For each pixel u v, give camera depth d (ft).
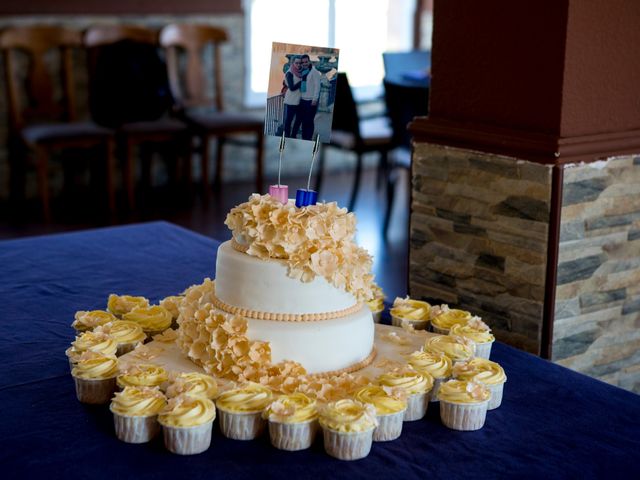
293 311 5.30
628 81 6.73
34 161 16.71
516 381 5.77
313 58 5.43
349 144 16.52
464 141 7.02
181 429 4.61
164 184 18.72
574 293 6.73
